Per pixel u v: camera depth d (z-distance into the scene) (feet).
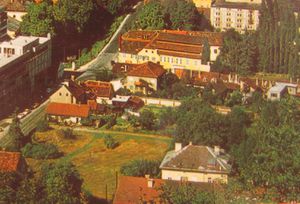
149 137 601.21
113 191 490.08
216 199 262.26
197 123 520.01
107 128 629.51
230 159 451.12
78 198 406.21
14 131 590.14
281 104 502.38
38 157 560.61
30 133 618.44
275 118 460.14
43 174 404.36
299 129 286.66
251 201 254.47
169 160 469.57
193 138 512.22
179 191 278.46
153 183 409.90
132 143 593.01
